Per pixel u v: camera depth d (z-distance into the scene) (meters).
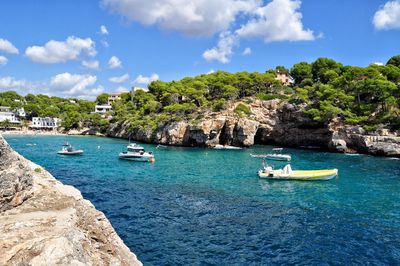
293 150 92.06
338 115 91.94
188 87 126.50
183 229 26.44
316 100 98.44
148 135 110.12
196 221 28.55
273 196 38.50
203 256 21.56
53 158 68.69
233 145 100.00
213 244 23.58
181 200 35.59
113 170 54.78
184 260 20.86
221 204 34.38
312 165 63.97
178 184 44.19
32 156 71.31
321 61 134.38
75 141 113.94
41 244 9.82
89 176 48.69
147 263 20.25
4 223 11.84
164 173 52.75
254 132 99.06
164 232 25.62
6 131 151.62
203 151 87.44
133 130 120.81
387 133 80.88
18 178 14.06
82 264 9.45
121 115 140.75
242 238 24.89
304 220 29.58
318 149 95.25
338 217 30.62
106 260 12.59
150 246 22.83
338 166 62.75
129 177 48.56
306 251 22.84
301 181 47.56
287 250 22.94
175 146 100.25
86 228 13.78
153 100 141.88
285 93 120.44
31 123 170.88
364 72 99.94
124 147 94.06
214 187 42.75
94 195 36.62
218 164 63.75
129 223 27.45
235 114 100.50
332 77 114.88
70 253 9.87
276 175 48.31
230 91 114.06
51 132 156.25
